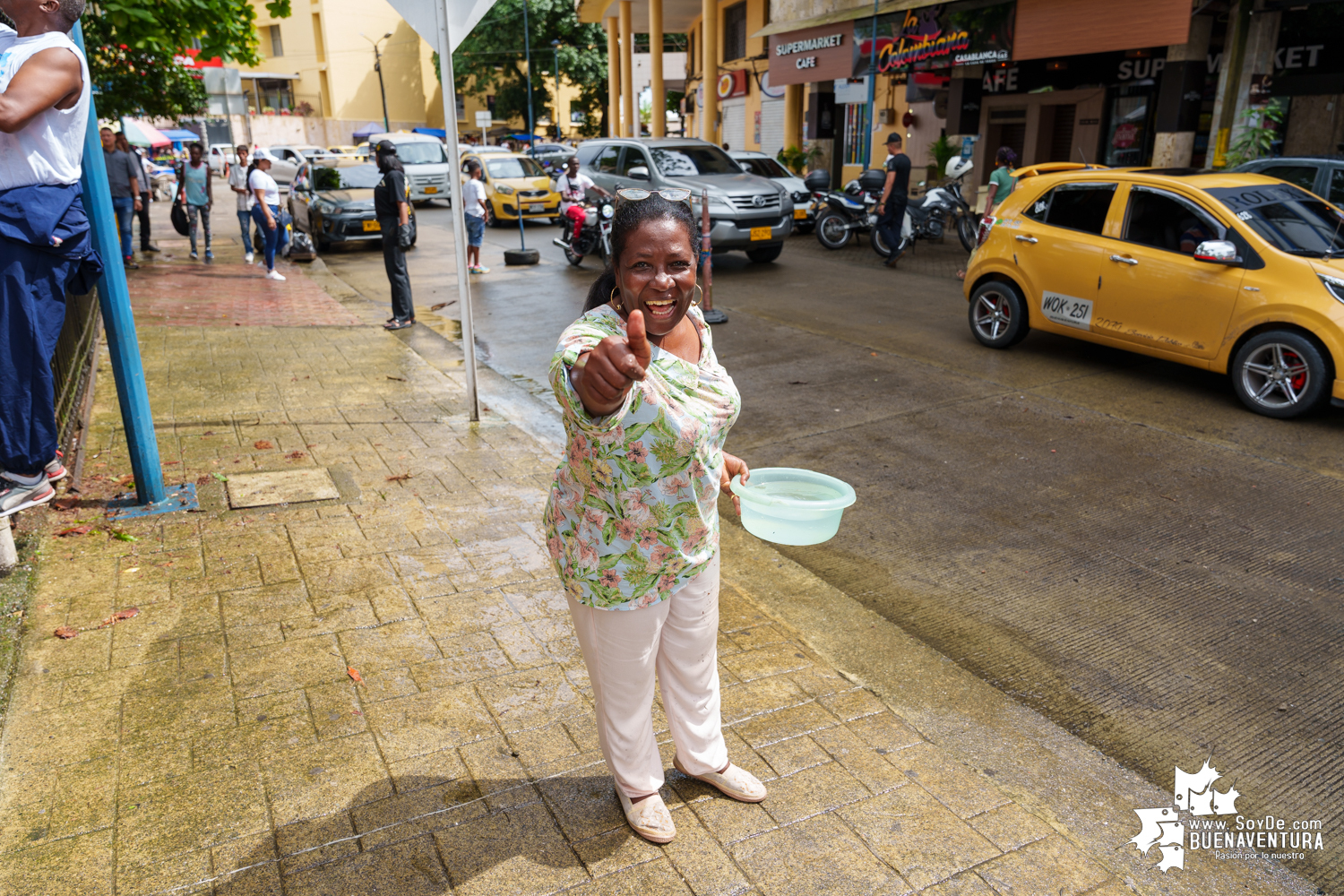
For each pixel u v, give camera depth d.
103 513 4.29
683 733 2.49
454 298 11.34
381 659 3.20
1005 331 8.18
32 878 2.24
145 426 4.30
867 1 18.03
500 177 19.55
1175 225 6.96
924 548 4.49
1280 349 6.26
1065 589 4.08
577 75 48.22
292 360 7.61
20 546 3.86
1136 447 5.79
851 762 2.78
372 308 10.67
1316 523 4.68
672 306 1.90
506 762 2.71
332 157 19.27
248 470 4.94
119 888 2.22
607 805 2.54
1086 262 7.41
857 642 3.65
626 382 1.64
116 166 12.54
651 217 1.84
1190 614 3.86
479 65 49.31
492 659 3.22
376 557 3.96
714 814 2.53
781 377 7.45
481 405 6.47
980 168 17.89
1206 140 13.58
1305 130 11.87
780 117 23.50
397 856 2.35
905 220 13.29
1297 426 6.18
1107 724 3.15
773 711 3.02
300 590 3.65
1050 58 15.57
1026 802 2.75
